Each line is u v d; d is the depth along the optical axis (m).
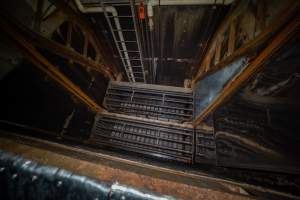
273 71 2.01
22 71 2.82
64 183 0.80
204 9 4.21
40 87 3.25
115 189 0.77
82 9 4.43
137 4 4.23
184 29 4.95
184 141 5.14
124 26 5.01
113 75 6.92
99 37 5.69
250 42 2.51
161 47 5.76
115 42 5.58
